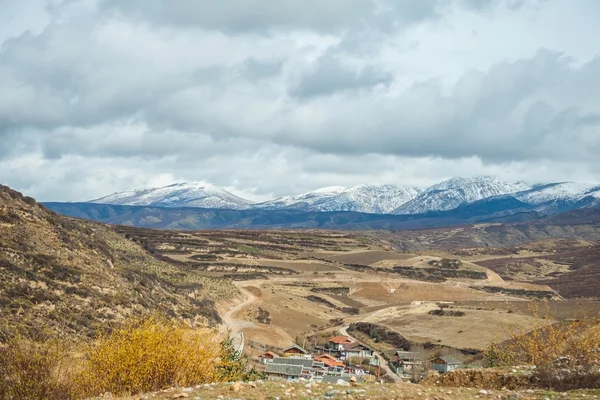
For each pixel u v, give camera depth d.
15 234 80.62
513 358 30.47
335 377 75.44
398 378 100.00
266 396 19.69
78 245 92.44
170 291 122.00
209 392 20.11
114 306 73.75
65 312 63.38
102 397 20.80
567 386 23.19
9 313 54.94
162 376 24.25
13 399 22.31
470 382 25.31
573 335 27.61
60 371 23.56
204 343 26.61
